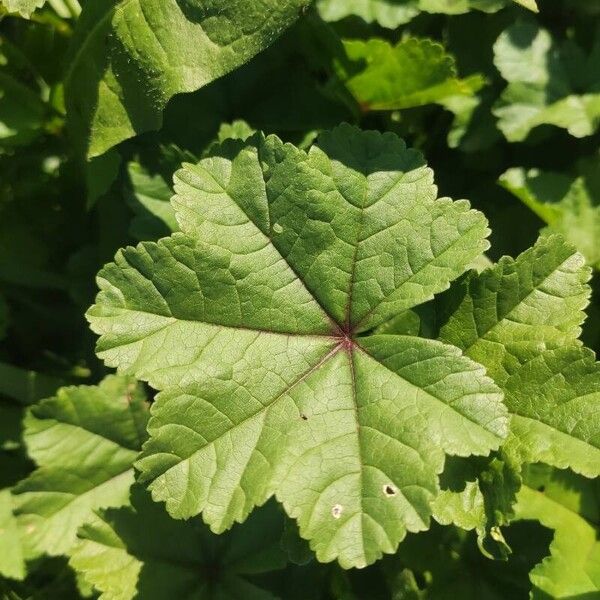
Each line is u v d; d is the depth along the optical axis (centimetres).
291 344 18
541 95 25
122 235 26
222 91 26
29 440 24
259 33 19
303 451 17
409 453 17
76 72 22
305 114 26
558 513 22
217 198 19
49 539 23
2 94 25
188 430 18
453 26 26
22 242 27
